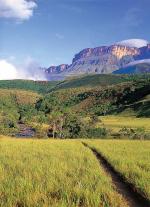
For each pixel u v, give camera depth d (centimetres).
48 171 2403
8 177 2167
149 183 2094
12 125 17812
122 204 1706
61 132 14500
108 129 15138
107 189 1936
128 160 3222
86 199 1705
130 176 2386
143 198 1864
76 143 6122
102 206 1652
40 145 5319
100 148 4672
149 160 3312
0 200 1661
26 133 15988
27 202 1614
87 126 15312
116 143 6178
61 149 4541
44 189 1891
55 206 1554
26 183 1966
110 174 2623
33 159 3177
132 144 5931
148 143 6375
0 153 3794
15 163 2842
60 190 1870
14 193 1773
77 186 1947
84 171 2519
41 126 16512
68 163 2961
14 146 4978
